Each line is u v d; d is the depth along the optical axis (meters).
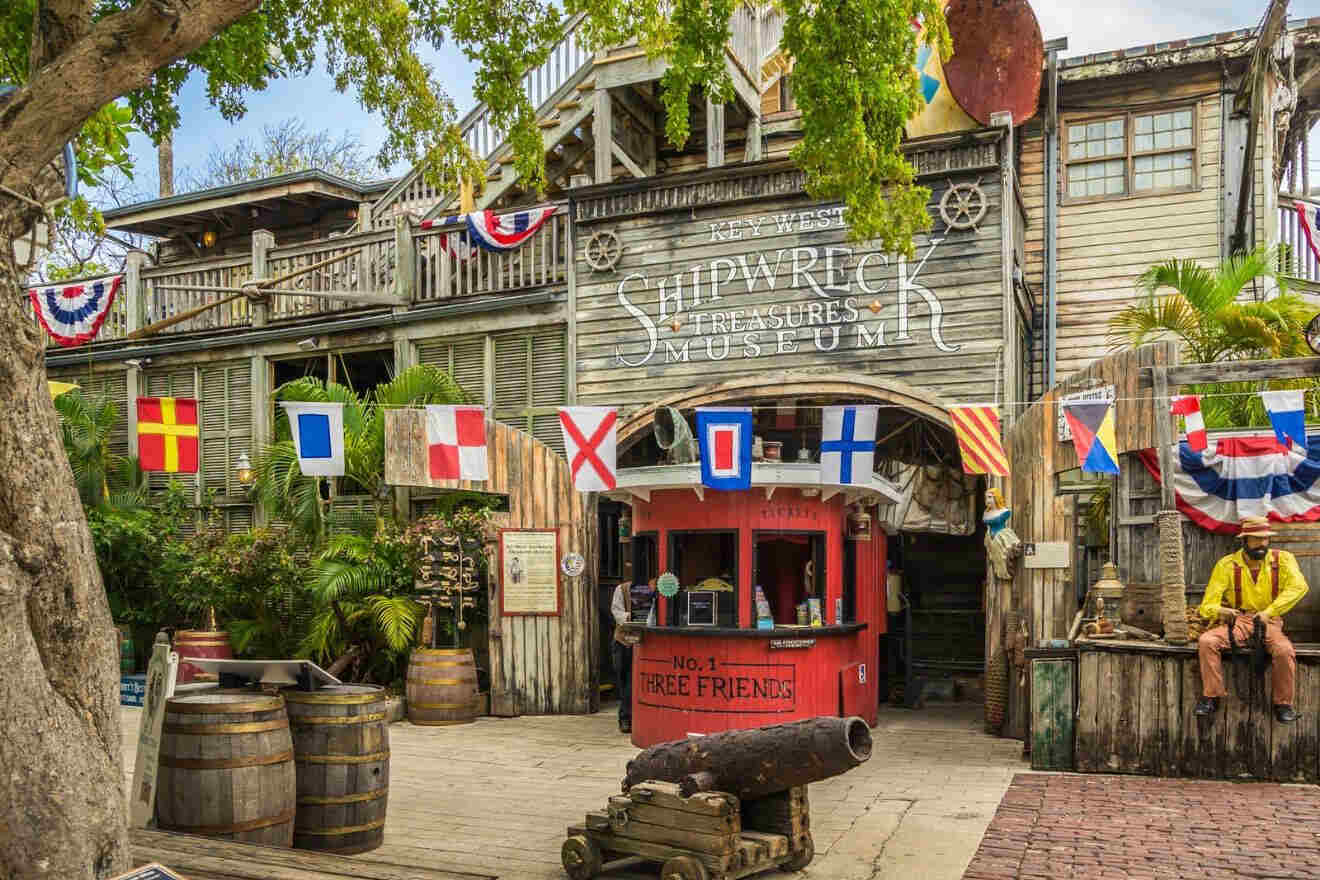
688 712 10.22
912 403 12.34
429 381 14.54
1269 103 13.47
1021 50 14.11
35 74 5.36
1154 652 9.23
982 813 7.90
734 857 6.02
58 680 4.66
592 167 16.91
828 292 12.91
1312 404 12.09
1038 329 15.00
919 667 16.02
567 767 9.91
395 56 9.95
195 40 5.08
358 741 6.93
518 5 9.83
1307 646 9.49
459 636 14.25
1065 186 15.25
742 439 9.18
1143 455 10.46
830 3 8.74
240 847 5.98
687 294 13.56
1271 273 13.03
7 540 4.48
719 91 9.57
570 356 14.12
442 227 15.48
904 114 9.31
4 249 4.69
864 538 11.73
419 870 5.77
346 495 16.16
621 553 15.18
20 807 4.39
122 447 17.88
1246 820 7.59
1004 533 11.50
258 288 15.34
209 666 6.87
